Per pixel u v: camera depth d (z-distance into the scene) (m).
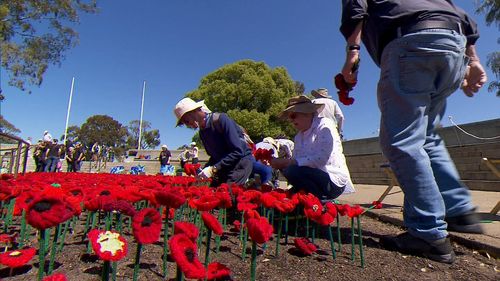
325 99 4.98
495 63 14.24
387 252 2.15
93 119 58.56
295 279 1.61
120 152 56.62
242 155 3.47
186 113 3.50
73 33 17.81
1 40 15.94
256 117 25.62
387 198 5.88
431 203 2.01
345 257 2.01
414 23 1.98
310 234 2.65
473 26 2.25
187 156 16.05
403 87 1.98
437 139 2.45
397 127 2.01
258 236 1.09
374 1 2.16
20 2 16.19
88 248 1.77
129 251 1.92
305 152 3.10
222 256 1.93
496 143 8.45
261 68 27.73
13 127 48.94
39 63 16.89
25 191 1.81
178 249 0.83
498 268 1.92
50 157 14.87
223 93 26.77
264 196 1.89
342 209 1.90
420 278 1.72
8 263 1.20
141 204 2.83
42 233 1.10
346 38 2.17
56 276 0.86
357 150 14.06
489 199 5.76
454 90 2.16
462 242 2.33
